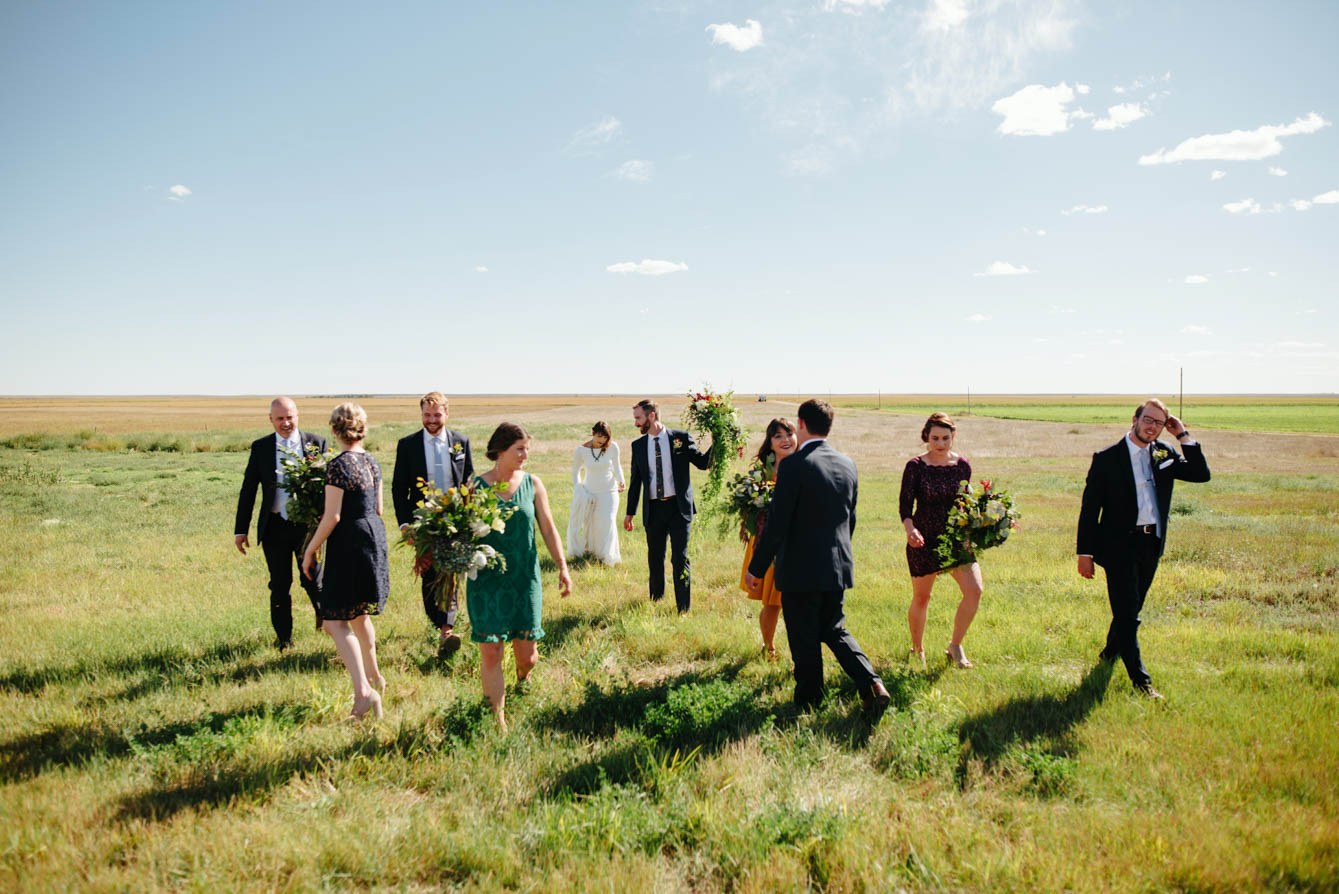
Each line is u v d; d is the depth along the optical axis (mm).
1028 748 3916
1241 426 62969
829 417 4699
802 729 4203
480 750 3914
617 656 5871
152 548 10547
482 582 4363
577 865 2910
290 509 5348
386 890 2812
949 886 2814
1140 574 5043
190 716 4496
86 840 3025
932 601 7418
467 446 6328
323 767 3750
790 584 4465
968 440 44062
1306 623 6660
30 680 5176
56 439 37062
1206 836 3035
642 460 7137
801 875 2832
